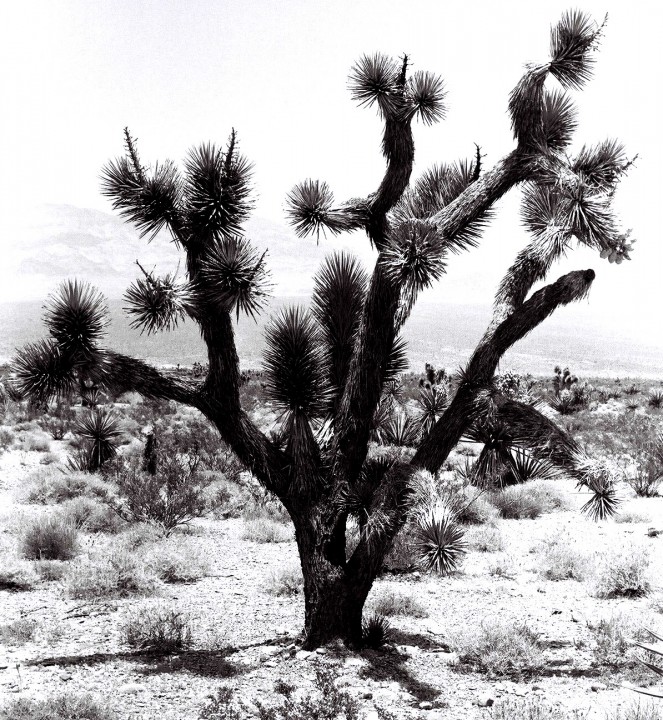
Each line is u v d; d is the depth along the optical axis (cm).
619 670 714
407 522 655
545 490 1770
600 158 634
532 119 624
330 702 534
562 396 3897
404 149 651
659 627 837
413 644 779
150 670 653
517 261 657
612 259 578
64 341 582
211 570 1166
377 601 931
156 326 592
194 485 1742
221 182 616
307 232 672
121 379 616
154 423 2738
